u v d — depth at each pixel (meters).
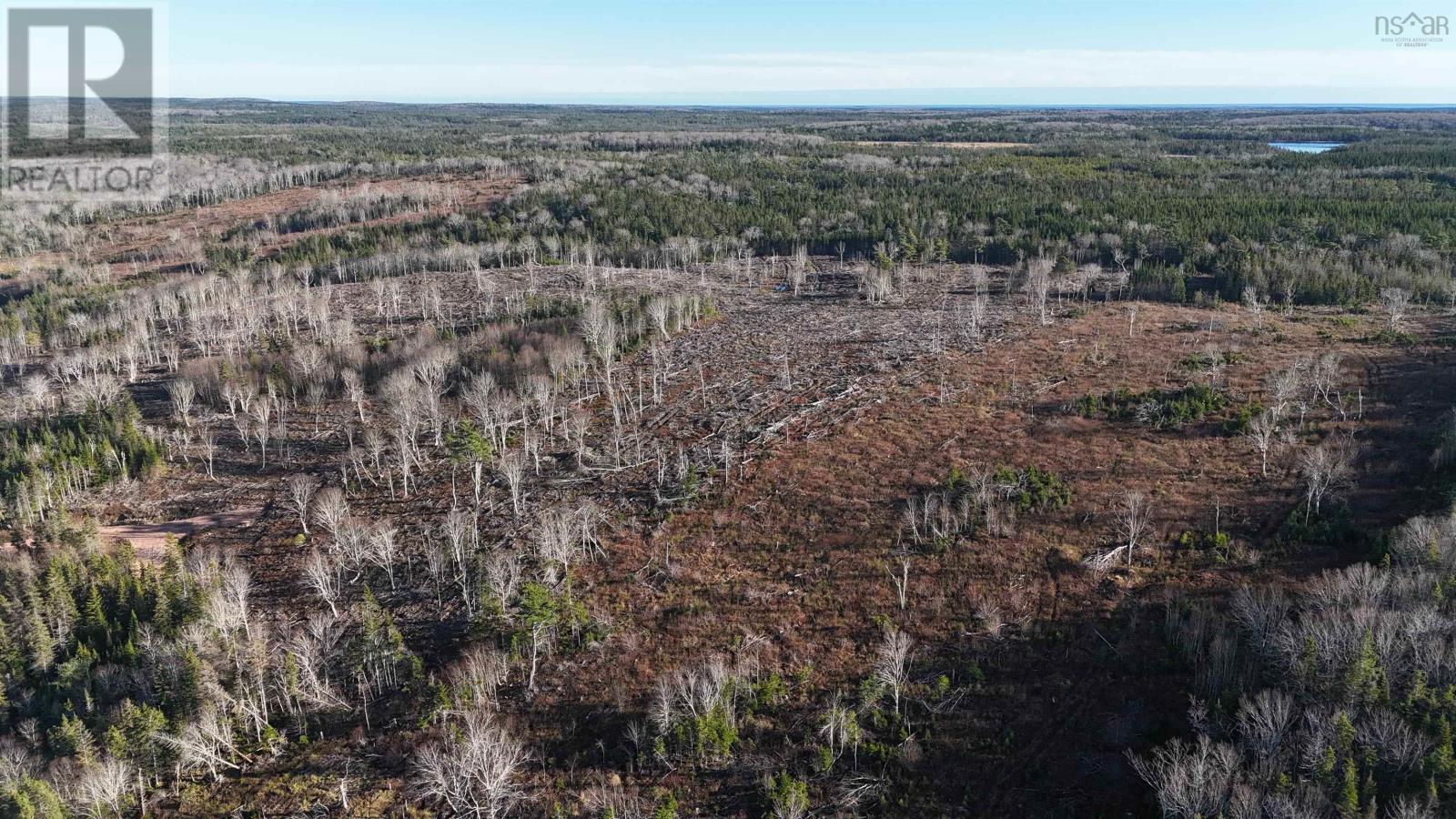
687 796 49.56
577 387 108.62
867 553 69.88
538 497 82.38
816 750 51.56
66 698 56.38
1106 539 68.81
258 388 111.12
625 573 69.81
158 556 75.62
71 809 48.03
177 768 51.75
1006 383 102.12
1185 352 108.44
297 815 49.88
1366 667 44.44
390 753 53.78
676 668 58.94
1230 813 39.94
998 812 47.19
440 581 69.94
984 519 72.12
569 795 50.00
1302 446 80.38
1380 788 40.50
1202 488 74.69
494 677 58.34
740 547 72.38
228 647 58.31
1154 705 52.47
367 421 101.81
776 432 92.06
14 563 69.00
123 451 91.69
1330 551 64.19
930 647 59.31
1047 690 54.78
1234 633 55.59
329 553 74.75
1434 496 69.06
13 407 109.12
